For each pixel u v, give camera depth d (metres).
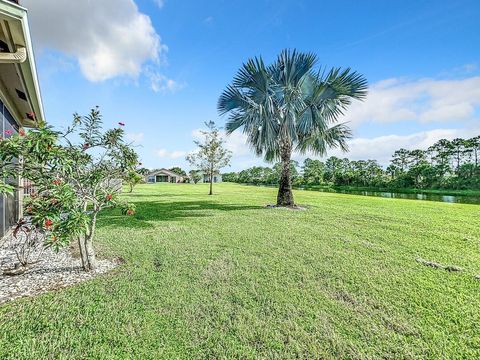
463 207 9.80
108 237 4.61
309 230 5.36
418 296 2.45
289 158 9.38
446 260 3.53
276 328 1.92
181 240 4.45
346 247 4.12
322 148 9.27
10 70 3.82
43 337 1.77
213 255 3.64
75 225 2.48
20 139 2.48
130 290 2.50
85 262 3.00
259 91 8.84
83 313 2.08
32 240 3.60
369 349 1.70
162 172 49.19
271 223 6.13
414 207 9.55
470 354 1.66
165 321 1.99
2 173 2.50
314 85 8.91
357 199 13.26
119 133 3.22
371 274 3.00
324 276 2.93
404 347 1.72
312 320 2.03
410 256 3.69
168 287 2.58
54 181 2.64
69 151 2.84
